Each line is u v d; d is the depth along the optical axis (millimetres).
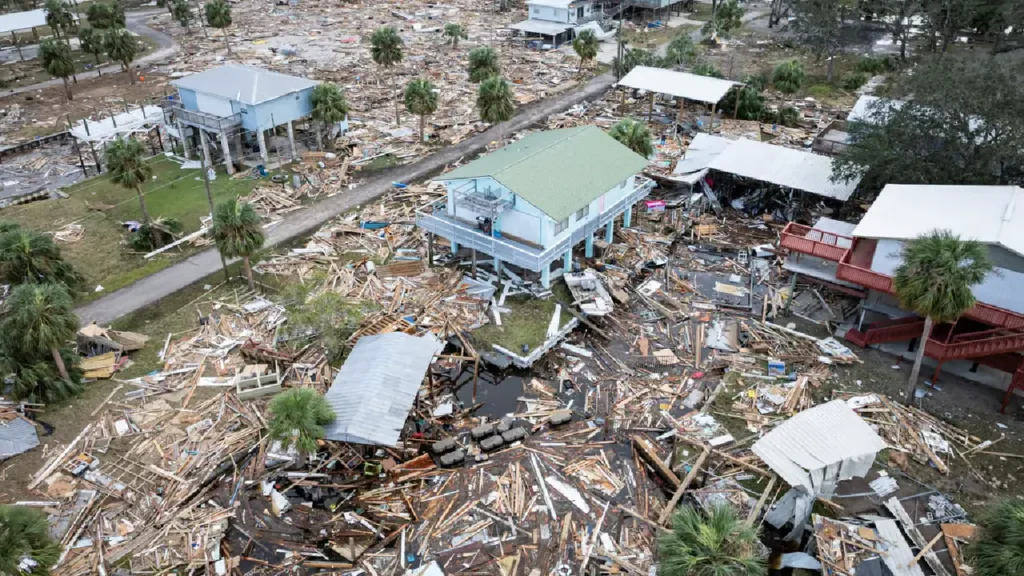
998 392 37531
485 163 49719
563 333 43375
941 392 37594
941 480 32250
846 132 59594
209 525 30625
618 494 32844
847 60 100062
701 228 55156
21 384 35875
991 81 47031
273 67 96000
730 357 41188
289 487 32875
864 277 39344
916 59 92875
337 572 29016
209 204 55188
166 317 44219
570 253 47625
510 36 112562
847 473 29250
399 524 31125
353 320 41500
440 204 53500
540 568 29219
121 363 40031
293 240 53156
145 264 50188
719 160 57500
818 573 28047
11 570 22109
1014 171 46312
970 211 39906
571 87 88562
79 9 133750
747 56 103000
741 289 47969
